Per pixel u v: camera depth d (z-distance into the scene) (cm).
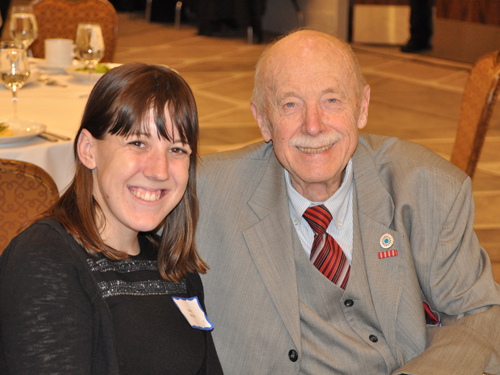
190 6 951
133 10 1126
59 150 208
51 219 115
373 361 141
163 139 116
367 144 159
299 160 141
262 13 862
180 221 134
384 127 507
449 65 746
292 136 140
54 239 110
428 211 146
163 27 1000
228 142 457
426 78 683
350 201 151
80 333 104
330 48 140
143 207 118
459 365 131
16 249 107
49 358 99
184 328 122
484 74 238
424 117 538
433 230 146
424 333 143
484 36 728
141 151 115
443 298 145
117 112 112
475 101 243
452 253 146
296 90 138
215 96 593
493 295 143
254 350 141
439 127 510
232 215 148
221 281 146
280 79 140
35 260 105
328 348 142
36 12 388
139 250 130
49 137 213
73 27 393
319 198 147
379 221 147
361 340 144
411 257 146
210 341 132
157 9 1040
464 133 254
